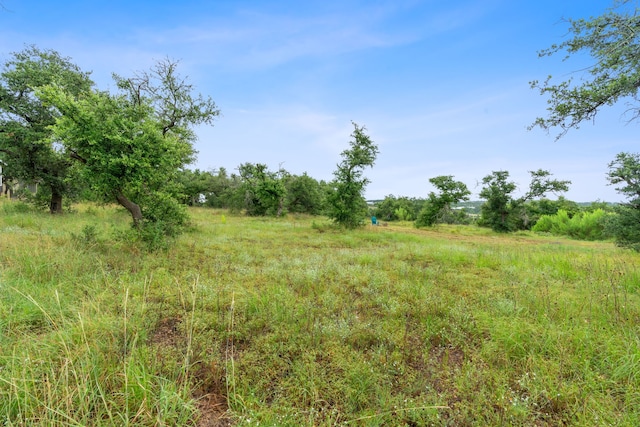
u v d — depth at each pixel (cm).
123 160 681
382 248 1079
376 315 425
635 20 445
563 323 358
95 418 208
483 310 427
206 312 401
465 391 253
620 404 236
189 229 1197
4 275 449
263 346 315
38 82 1296
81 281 476
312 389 246
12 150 1341
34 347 272
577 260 823
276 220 2355
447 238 1747
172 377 257
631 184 1154
